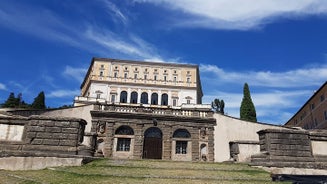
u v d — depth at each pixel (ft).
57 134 46.78
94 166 41.60
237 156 66.59
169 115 107.86
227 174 38.78
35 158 40.63
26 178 32.27
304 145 49.96
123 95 250.98
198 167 44.32
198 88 286.46
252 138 104.32
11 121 47.29
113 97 247.50
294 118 226.79
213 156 104.47
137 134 104.73
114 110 108.06
